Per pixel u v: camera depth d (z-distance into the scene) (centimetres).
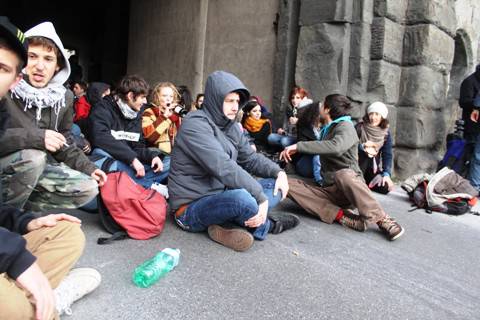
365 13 539
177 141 267
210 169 250
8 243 123
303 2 566
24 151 200
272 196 287
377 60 552
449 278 258
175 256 222
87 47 1492
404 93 589
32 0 1327
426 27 570
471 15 717
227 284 212
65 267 166
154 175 342
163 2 823
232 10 687
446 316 208
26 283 125
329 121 354
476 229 374
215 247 257
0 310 120
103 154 319
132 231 254
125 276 209
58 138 205
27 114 219
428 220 389
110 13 1212
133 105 330
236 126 290
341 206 344
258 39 648
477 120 520
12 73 134
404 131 591
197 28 744
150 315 177
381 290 228
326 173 355
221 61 709
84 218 287
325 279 231
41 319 127
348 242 300
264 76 641
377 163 471
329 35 545
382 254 284
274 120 612
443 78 632
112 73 1213
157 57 845
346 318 194
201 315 181
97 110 327
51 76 221
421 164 599
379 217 312
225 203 244
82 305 180
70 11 1409
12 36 127
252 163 296
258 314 187
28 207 229
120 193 251
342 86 548
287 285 218
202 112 267
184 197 268
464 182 425
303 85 572
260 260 246
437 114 632
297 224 319
